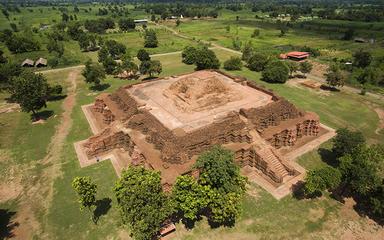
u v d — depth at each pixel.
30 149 57.41
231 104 63.03
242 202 43.09
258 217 40.59
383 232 38.34
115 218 40.34
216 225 39.38
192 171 46.00
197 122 55.31
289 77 101.69
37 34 167.00
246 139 52.97
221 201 36.72
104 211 41.59
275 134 55.34
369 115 71.50
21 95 65.81
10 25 197.75
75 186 36.50
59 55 127.25
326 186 42.00
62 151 56.47
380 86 92.50
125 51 134.12
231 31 197.75
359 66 111.25
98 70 87.69
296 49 142.62
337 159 48.75
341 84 86.69
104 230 38.62
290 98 81.50
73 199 44.12
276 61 100.44
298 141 59.19
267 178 48.41
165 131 51.03
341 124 66.75
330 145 57.66
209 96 61.59
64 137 61.59
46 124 67.44
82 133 62.97
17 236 38.19
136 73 105.38
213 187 39.81
